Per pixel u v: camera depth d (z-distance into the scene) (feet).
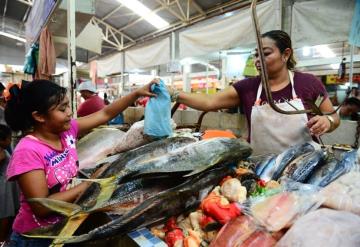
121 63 25.00
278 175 3.25
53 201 2.75
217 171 3.10
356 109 10.61
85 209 2.70
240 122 10.01
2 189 8.31
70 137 4.06
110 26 26.99
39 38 11.22
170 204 2.77
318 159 3.21
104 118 4.58
